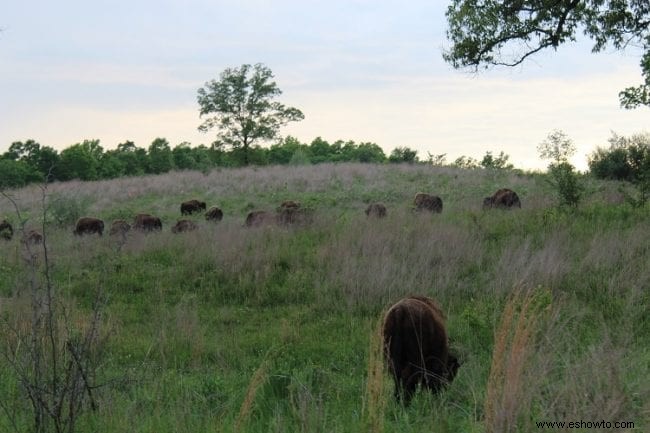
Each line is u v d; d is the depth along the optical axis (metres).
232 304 12.69
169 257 15.91
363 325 10.37
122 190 35.19
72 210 25.22
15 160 58.94
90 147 71.44
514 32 18.58
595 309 9.71
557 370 5.64
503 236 15.12
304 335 10.19
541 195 21.42
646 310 9.36
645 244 12.52
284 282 13.41
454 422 5.42
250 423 5.70
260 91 57.72
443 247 13.71
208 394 6.96
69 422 5.16
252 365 8.70
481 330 8.79
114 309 12.23
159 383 7.23
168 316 11.18
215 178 36.97
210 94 58.25
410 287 11.59
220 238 16.78
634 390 5.09
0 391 6.34
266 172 38.56
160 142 76.94
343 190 30.16
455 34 19.14
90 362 6.10
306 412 5.27
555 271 11.02
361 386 7.03
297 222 18.98
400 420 5.43
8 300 9.02
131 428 5.27
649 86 17.31
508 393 4.30
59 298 6.84
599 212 16.92
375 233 15.15
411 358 6.30
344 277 12.41
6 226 23.19
